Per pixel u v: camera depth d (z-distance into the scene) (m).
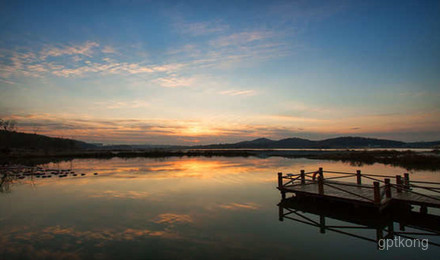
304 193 17.12
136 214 14.68
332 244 10.78
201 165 46.94
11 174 32.47
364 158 56.59
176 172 35.38
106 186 23.91
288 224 13.18
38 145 122.88
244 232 11.99
